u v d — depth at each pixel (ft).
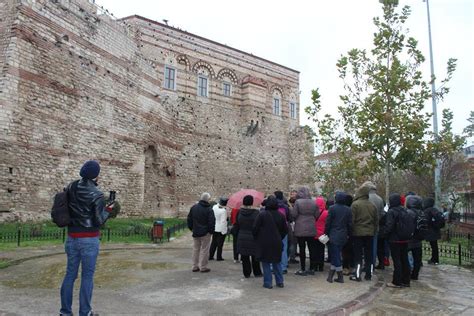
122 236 61.82
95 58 76.89
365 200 33.86
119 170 82.12
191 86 119.55
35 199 61.72
